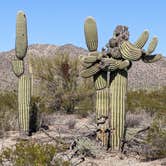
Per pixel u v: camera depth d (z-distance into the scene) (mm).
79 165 8867
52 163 7320
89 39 9820
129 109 17500
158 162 9141
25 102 13023
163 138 9625
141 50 9750
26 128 12852
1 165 7344
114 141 9906
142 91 22109
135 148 9984
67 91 19656
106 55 9812
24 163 7027
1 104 17125
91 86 20125
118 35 9805
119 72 9781
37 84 19969
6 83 43969
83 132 11906
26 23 13047
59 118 17094
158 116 14039
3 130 13438
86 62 9695
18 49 13070
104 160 9398
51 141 11156
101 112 9938
